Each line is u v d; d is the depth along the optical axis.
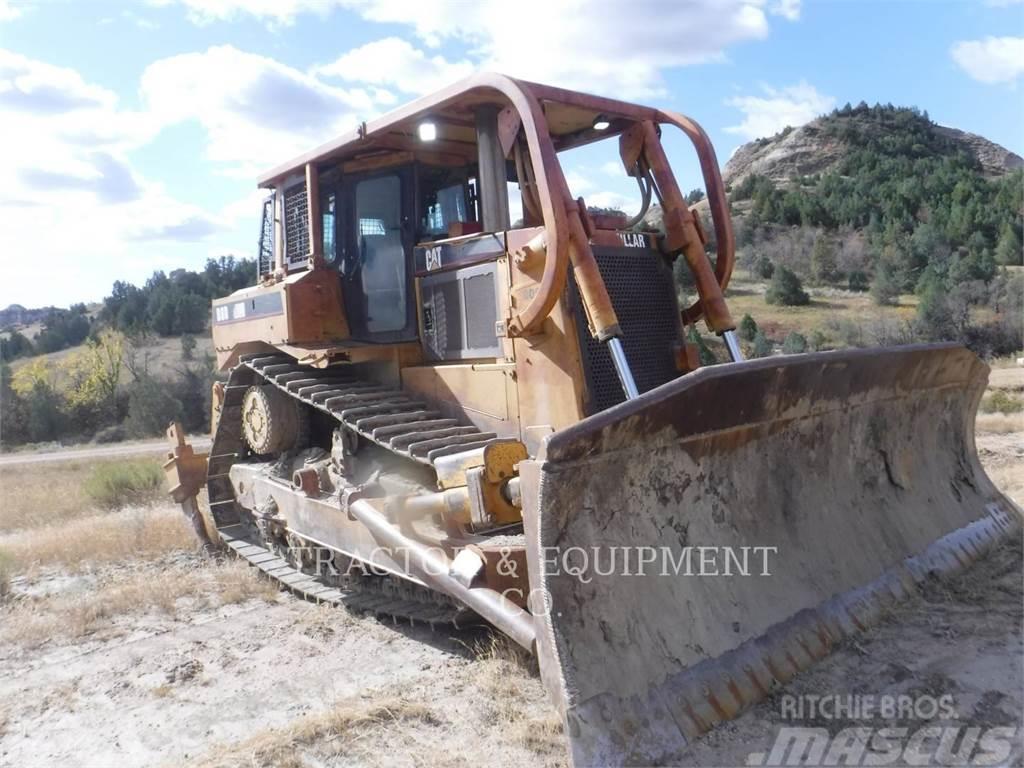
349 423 5.56
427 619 5.29
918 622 4.72
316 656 5.25
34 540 9.04
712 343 11.67
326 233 6.73
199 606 6.50
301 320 6.30
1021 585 5.23
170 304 68.81
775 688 3.98
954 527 5.77
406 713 4.22
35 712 4.73
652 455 3.95
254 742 4.02
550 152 4.62
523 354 5.06
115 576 7.52
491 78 4.93
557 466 3.53
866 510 5.20
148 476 13.27
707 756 3.47
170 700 4.77
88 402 43.47
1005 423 14.75
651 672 3.65
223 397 7.95
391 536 5.07
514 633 4.07
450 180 6.37
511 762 3.72
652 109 5.83
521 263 4.98
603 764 3.29
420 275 6.00
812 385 4.59
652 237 5.47
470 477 4.50
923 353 5.36
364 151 6.30
